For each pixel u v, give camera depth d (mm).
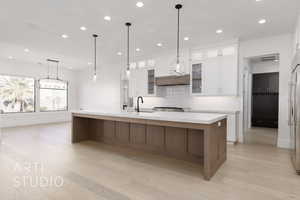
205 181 2281
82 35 4039
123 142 3904
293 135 2820
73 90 8594
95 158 3135
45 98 7547
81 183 2201
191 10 2875
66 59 6457
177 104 5637
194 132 2949
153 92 5828
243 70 4496
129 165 2820
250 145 4082
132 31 3803
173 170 2631
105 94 7484
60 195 1923
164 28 3637
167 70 5434
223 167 2748
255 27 3561
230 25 3471
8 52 5441
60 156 3225
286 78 3881
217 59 4535
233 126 4180
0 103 6324
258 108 6727
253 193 1991
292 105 2957
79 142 4289
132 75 6387
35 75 7195
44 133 5328
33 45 4754
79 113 4031
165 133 3299
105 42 4555
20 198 1857
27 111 7020
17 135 5043
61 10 2875
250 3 2646
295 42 3406
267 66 6473
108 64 7332
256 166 2791
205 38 4250
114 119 3314
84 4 2695
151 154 3379
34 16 3084
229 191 2031
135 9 2855
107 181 2262
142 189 2068
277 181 2285
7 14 3002
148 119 2807
